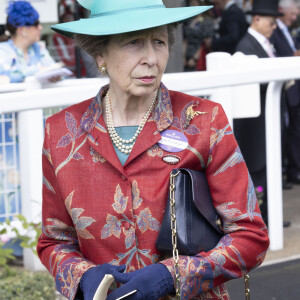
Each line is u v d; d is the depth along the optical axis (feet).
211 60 13.84
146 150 6.67
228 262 6.42
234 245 6.49
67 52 23.04
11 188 14.79
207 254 6.43
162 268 6.31
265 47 19.99
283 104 21.75
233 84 11.78
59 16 23.18
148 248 6.60
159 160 6.65
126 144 6.80
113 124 6.88
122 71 6.59
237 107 14.16
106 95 7.04
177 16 6.34
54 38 22.72
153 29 6.51
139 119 6.87
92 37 6.75
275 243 15.37
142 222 6.59
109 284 6.13
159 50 6.61
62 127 6.96
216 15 26.37
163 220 6.49
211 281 6.40
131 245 6.59
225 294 6.88
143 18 6.36
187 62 25.11
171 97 6.97
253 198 6.71
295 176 24.06
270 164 15.12
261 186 17.52
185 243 6.35
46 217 7.13
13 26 17.65
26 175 13.84
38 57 18.17
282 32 23.36
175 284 6.27
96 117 6.87
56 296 11.81
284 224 17.93
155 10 6.53
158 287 6.18
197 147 6.63
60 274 6.77
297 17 26.40
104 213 6.64
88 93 10.59
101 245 6.67
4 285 11.91
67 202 6.75
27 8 17.72
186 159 6.61
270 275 13.71
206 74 11.50
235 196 6.60
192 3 25.93
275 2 19.86
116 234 6.62
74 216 6.72
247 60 13.43
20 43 17.79
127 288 6.08
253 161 17.40
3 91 14.21
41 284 11.90
